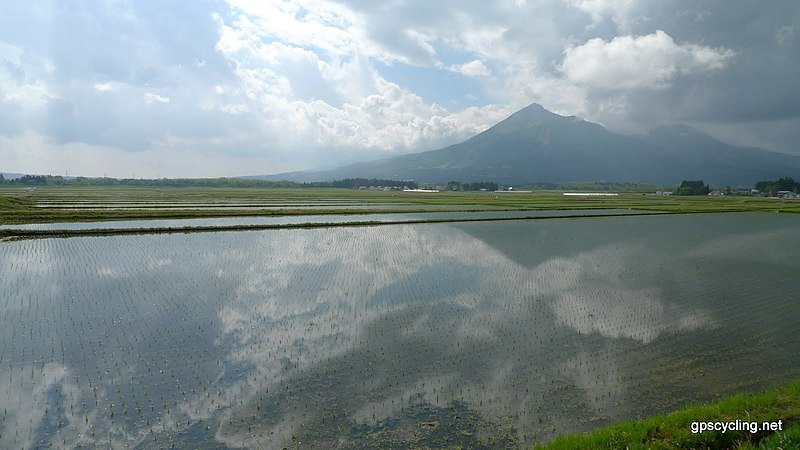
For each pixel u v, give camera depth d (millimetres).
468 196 145375
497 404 11594
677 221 58906
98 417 10898
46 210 57312
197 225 48344
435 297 21594
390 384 12648
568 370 13578
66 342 15539
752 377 13031
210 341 15766
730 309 19703
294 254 32875
